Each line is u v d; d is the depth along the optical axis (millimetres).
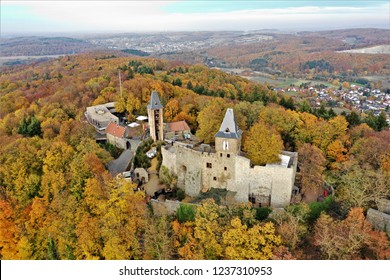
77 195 64062
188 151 69812
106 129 95062
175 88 125375
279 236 48188
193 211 60656
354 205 58906
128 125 96125
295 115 98250
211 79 170750
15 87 159750
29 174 72500
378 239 48219
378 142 77625
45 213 61812
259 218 60031
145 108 107500
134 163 80375
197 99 109500
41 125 99438
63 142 82500
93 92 125938
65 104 113812
